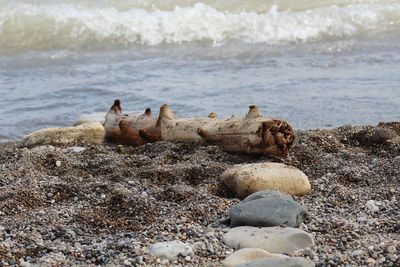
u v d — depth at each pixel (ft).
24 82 148.66
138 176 85.66
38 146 103.24
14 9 191.62
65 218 73.72
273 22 184.14
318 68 149.79
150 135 101.30
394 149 93.15
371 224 71.05
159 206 76.43
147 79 146.20
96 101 132.46
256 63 156.97
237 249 66.03
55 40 183.32
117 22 186.29
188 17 186.91
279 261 58.80
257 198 73.72
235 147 92.38
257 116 93.30
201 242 67.15
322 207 76.54
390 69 145.89
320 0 196.34
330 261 62.13
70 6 196.95
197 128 96.89
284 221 69.67
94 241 68.44
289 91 132.77
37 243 67.72
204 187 81.56
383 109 120.26
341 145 96.53
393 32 178.19
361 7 188.14
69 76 152.05
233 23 184.96
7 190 80.23
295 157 90.74
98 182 82.69
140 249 65.26
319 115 118.42
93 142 105.81
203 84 140.46
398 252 63.31
